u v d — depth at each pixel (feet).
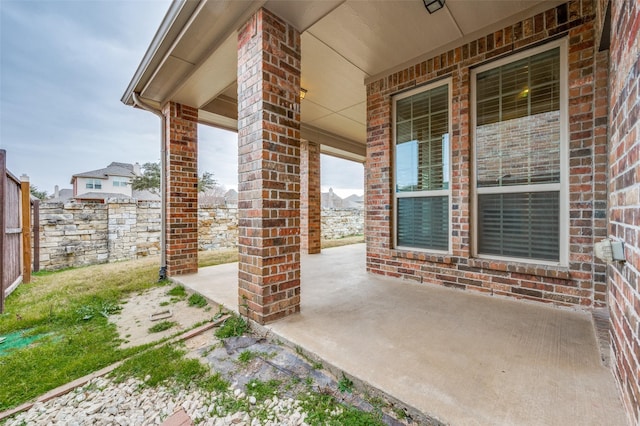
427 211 11.99
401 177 12.84
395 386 4.87
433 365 5.51
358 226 39.06
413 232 12.48
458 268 10.70
